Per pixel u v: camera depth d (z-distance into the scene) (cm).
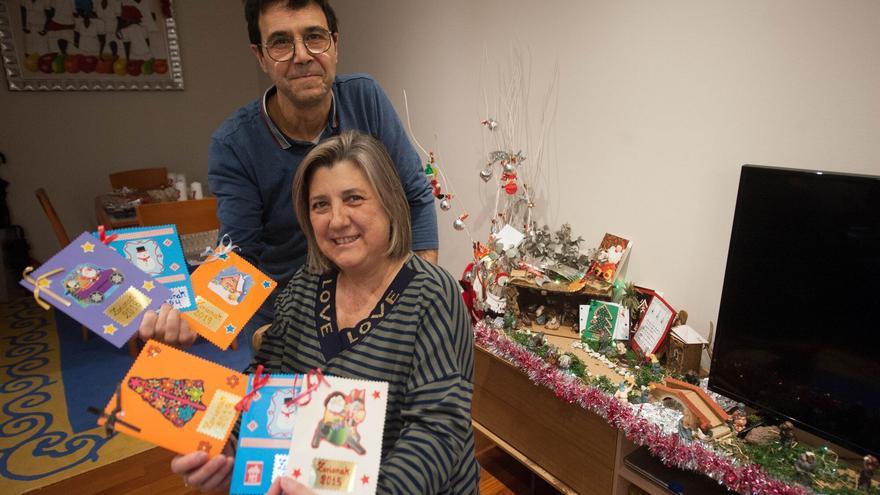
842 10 144
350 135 97
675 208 192
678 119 186
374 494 77
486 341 204
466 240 292
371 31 330
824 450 142
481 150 270
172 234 101
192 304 97
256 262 149
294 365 104
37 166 429
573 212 230
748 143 170
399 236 98
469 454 101
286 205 148
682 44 180
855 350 134
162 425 81
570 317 218
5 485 218
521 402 203
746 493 138
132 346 321
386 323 96
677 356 180
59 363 315
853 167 149
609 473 175
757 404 156
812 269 139
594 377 179
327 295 104
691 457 147
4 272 407
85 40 427
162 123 473
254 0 127
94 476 223
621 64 200
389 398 94
